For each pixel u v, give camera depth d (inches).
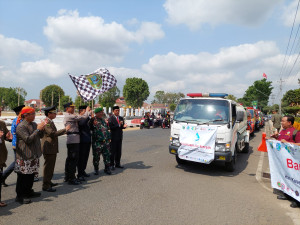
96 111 243.0
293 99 2292.1
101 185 213.5
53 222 140.6
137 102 3250.5
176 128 277.0
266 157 377.4
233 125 272.1
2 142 161.3
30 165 167.9
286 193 185.9
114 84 247.3
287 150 185.8
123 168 279.4
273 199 191.9
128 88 3189.0
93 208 162.1
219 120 261.6
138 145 459.5
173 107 4013.3
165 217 151.4
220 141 253.1
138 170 271.0
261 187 222.4
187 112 282.7
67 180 221.9
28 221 141.4
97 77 239.3
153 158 342.0
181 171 272.8
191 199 184.7
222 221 148.9
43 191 195.2
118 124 268.2
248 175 265.6
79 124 224.4
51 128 190.7
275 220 153.4
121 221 143.9
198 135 259.8
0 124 167.6
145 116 888.9
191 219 149.9
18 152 167.0
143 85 3233.3
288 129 202.5
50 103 3772.1
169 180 233.9
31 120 168.6
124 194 191.0
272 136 219.5
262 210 168.9
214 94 292.5
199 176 254.2
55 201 173.6
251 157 375.9
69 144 209.8
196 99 290.2
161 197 186.7
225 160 250.1
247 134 401.4
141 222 143.3
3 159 161.9
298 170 177.0
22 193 171.3
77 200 176.2
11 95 3521.2
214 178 248.8
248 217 156.4
